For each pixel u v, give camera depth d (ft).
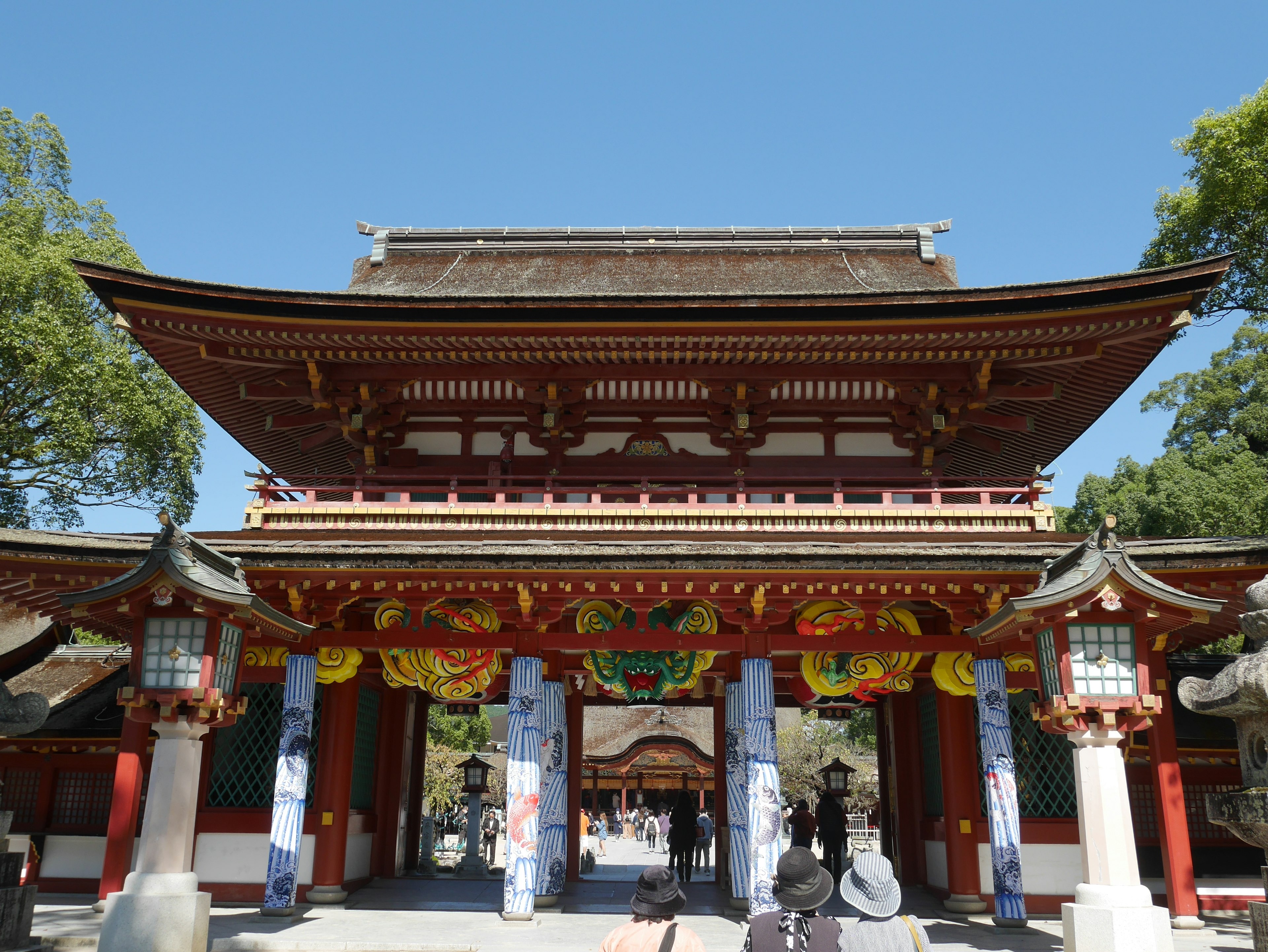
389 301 51.31
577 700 68.54
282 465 77.66
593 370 56.59
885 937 17.21
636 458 58.70
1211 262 48.32
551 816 55.16
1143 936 31.04
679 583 45.03
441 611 47.80
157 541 34.32
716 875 68.64
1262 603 29.96
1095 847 33.24
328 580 44.75
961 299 50.24
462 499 57.93
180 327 53.01
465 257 75.05
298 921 44.42
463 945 38.50
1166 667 47.26
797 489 54.29
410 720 68.54
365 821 58.75
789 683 54.75
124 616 41.98
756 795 44.37
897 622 48.52
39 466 109.19
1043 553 41.83
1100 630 34.53
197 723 34.32
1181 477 105.19
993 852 45.24
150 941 31.86
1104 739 34.06
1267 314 65.62
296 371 57.36
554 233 76.48
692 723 168.76
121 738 45.34
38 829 57.67
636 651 47.47
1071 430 68.90
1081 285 49.75
